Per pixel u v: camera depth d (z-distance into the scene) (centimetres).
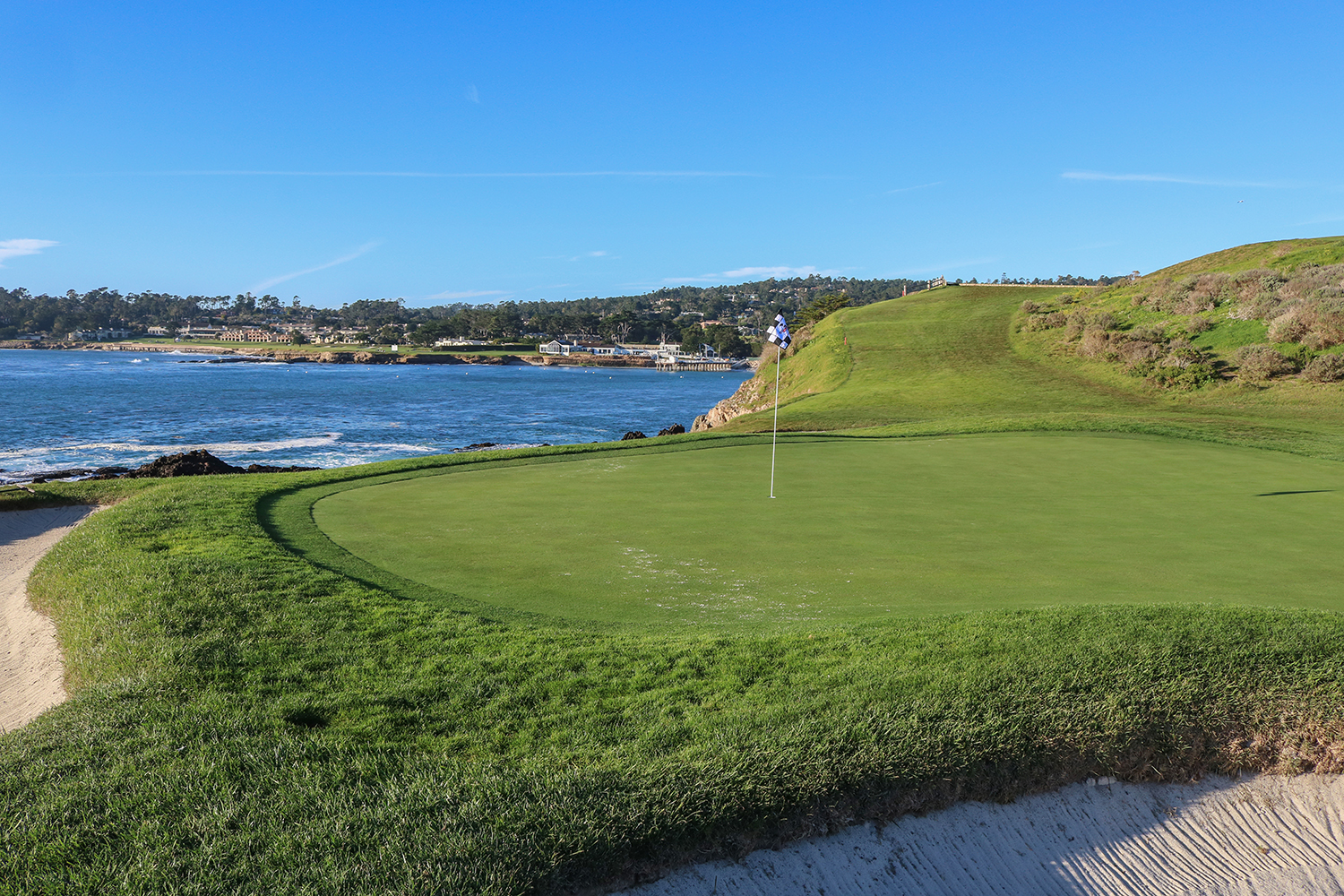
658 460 2038
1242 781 663
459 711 650
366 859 474
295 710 649
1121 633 781
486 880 466
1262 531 1265
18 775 558
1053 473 1805
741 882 521
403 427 6297
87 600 950
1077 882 568
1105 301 5462
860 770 582
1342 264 4547
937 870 557
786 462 1973
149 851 480
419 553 1127
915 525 1301
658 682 697
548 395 10544
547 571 1038
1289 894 577
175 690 687
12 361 18825
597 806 526
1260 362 3688
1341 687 712
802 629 819
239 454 4619
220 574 990
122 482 1934
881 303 7350
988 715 646
